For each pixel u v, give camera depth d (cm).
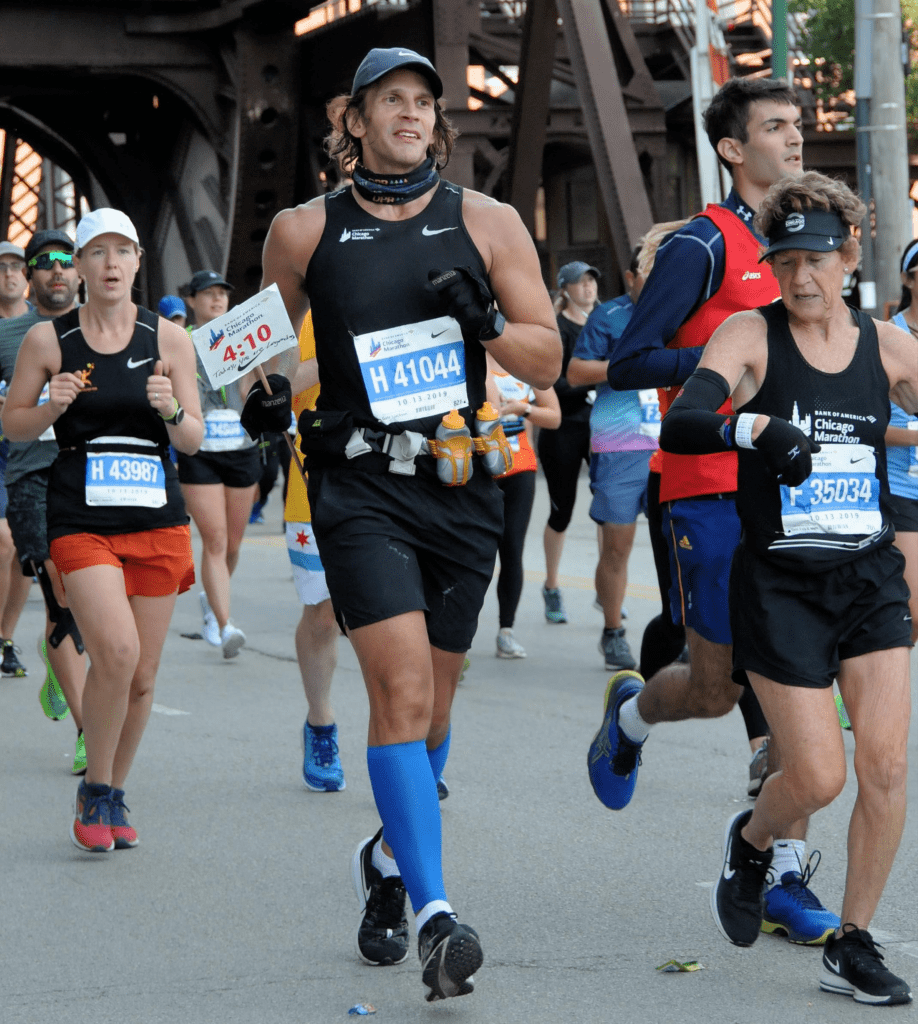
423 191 482
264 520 2323
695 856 630
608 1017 451
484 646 1230
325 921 555
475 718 940
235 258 3253
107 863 636
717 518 566
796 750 457
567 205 3725
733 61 2889
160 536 638
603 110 2530
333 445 472
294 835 675
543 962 503
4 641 1120
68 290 885
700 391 452
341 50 3080
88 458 626
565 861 626
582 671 1110
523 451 1127
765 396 461
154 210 4047
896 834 459
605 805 632
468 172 2967
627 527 1078
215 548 1146
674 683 588
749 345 460
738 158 592
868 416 460
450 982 433
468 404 483
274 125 3161
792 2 3130
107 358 630
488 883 596
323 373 489
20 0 3167
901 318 796
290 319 508
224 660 1175
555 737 880
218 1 3216
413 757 459
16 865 634
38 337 631
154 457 638
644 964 500
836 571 457
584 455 1298
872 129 1593
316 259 482
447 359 480
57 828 695
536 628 1320
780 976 487
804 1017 448
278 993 479
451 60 2908
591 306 1292
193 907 574
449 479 468
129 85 3591
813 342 461
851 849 465
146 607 648
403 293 477
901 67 1592
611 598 1103
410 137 475
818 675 456
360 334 476
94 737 639
